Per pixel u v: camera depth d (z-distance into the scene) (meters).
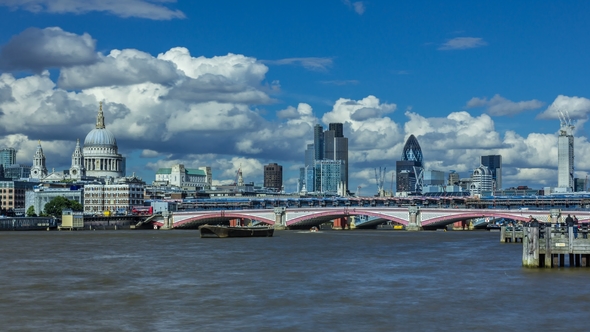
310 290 105.38
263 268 137.50
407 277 120.88
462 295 99.38
